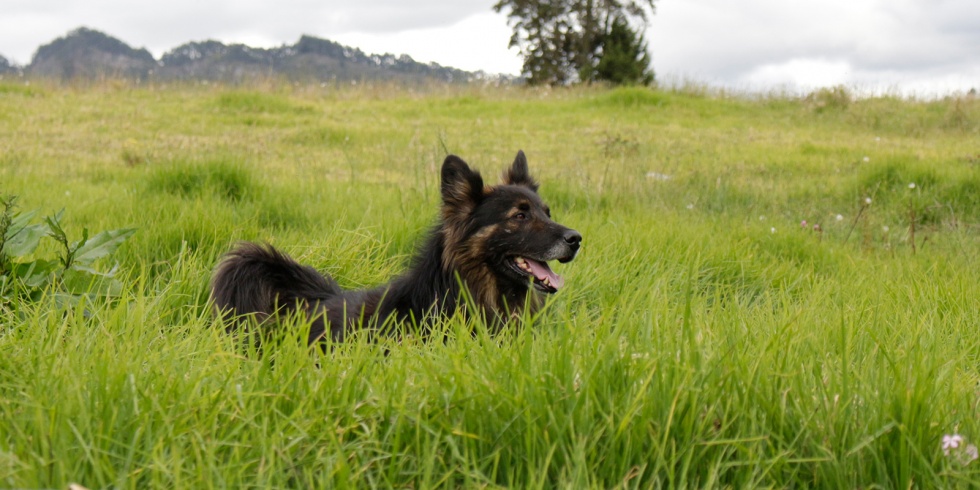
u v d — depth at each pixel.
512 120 19.83
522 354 3.04
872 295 5.53
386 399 2.86
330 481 2.49
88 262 4.54
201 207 6.88
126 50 181.25
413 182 10.87
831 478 2.63
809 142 16.39
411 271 4.90
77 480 2.35
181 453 2.53
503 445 2.65
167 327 4.06
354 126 17.59
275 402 2.81
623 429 2.62
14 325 3.85
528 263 4.81
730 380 2.88
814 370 3.04
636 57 44.81
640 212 9.02
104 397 2.71
